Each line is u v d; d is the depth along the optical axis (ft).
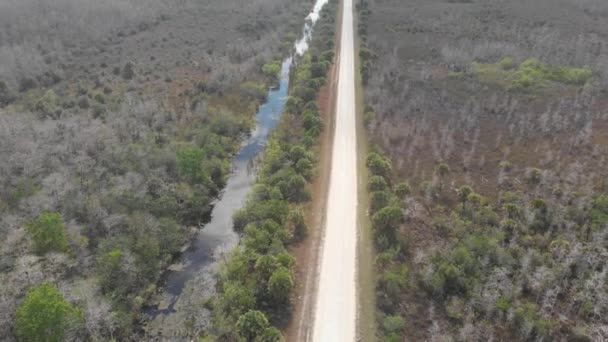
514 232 156.46
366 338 128.47
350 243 163.22
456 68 315.17
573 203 170.40
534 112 250.37
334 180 200.03
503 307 129.18
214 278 153.58
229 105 282.15
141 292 148.77
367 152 221.05
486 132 233.14
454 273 139.33
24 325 113.50
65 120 240.32
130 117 248.32
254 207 177.99
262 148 241.96
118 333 133.49
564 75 287.48
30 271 132.77
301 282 147.02
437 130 236.84
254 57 351.67
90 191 180.34
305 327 132.26
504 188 186.70
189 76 321.11
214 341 124.88
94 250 156.56
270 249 154.71
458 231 160.66
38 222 147.13
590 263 141.90
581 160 203.00
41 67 328.49
